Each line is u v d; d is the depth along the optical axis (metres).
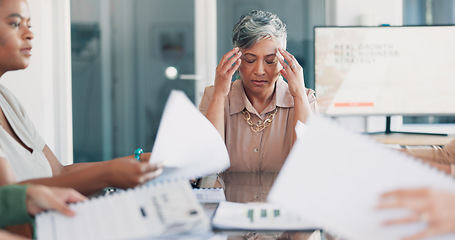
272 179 1.43
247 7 3.89
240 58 1.61
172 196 0.81
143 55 3.95
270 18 1.57
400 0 3.75
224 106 1.67
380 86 3.13
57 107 3.78
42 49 3.60
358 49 3.12
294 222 0.83
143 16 3.92
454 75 3.07
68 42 3.80
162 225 0.71
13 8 1.09
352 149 0.66
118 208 0.77
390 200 0.60
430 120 3.93
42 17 3.59
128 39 3.94
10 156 1.08
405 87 3.12
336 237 0.77
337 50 3.13
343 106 3.16
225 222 0.81
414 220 0.59
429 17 3.90
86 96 3.95
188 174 1.06
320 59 3.14
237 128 1.66
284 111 1.67
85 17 3.90
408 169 0.63
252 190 1.23
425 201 0.58
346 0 3.75
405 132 3.12
